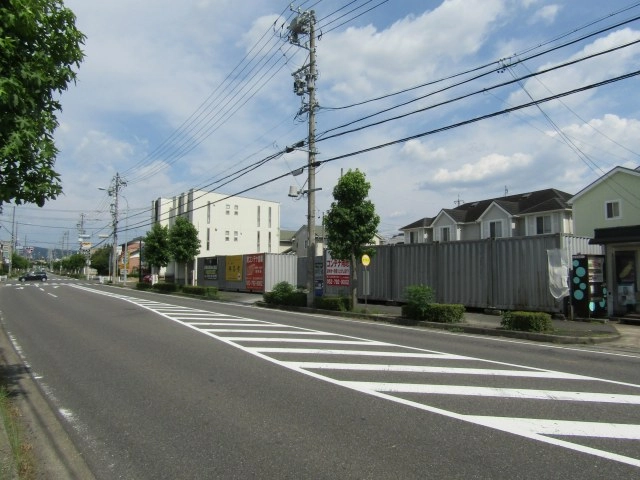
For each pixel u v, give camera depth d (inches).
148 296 1213.7
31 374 325.4
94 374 322.7
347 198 789.2
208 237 2194.9
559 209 1382.9
